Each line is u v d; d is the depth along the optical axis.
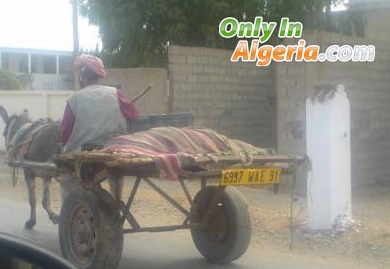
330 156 9.52
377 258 8.59
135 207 11.78
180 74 17.02
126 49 22.22
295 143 14.45
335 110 9.55
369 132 16.08
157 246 9.20
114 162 6.53
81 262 7.25
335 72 15.08
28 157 9.06
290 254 8.80
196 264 8.18
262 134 18.91
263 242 9.39
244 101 18.47
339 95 9.60
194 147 7.18
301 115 14.45
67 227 7.41
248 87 18.58
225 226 7.93
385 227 9.95
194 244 8.97
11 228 10.03
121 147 7.06
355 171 15.78
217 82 17.80
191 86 17.23
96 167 7.18
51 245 8.88
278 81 14.84
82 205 7.21
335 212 9.62
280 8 21.52
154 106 17.45
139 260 8.38
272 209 12.15
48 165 8.37
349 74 15.45
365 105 15.95
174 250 8.96
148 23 21.95
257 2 21.42
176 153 6.84
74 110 7.73
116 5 21.88
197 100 17.36
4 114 10.36
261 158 7.21
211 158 6.82
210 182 8.26
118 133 7.84
